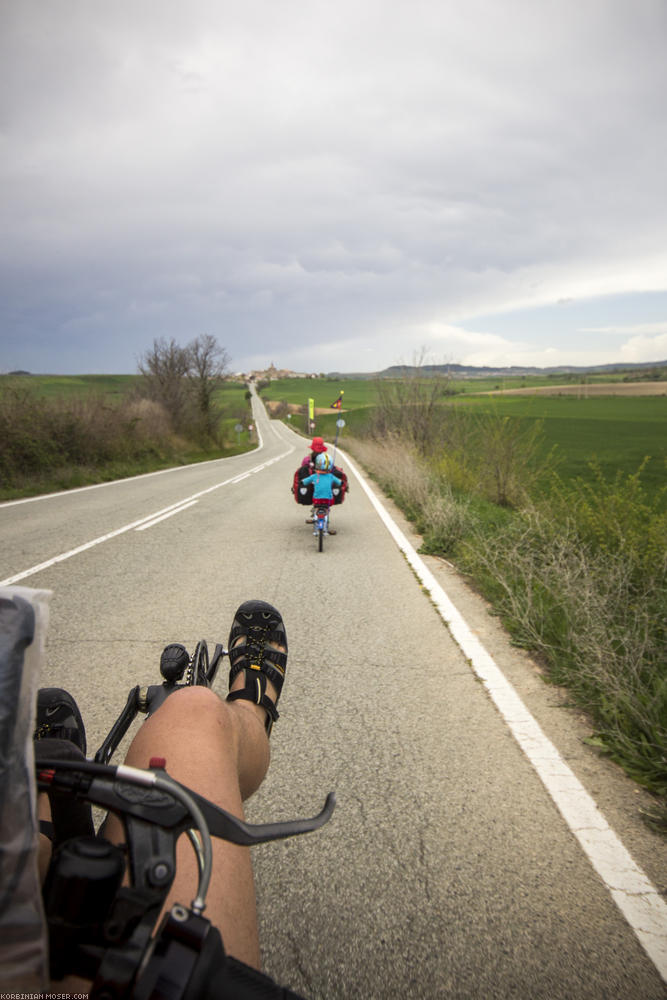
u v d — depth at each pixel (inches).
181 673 79.7
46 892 31.2
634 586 218.4
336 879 87.4
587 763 122.3
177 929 31.7
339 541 378.3
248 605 89.3
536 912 81.6
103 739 129.3
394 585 269.6
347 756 124.0
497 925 79.0
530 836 98.7
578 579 206.2
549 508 302.0
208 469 1021.8
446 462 622.5
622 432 2119.8
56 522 434.0
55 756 47.9
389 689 158.2
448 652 185.8
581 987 69.7
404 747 128.0
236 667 79.6
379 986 69.0
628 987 69.9
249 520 454.0
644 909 83.0
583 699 147.4
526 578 219.8
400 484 589.6
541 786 113.6
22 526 415.8
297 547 357.4
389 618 220.5
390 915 80.4
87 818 51.6
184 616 219.6
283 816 103.2
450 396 909.8
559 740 131.6
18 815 29.5
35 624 32.0
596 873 90.0
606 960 73.8
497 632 205.0
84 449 847.1
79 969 31.0
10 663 30.7
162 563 308.7
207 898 41.3
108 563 306.5
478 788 112.7
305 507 528.7
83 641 191.8
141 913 32.1
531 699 152.6
